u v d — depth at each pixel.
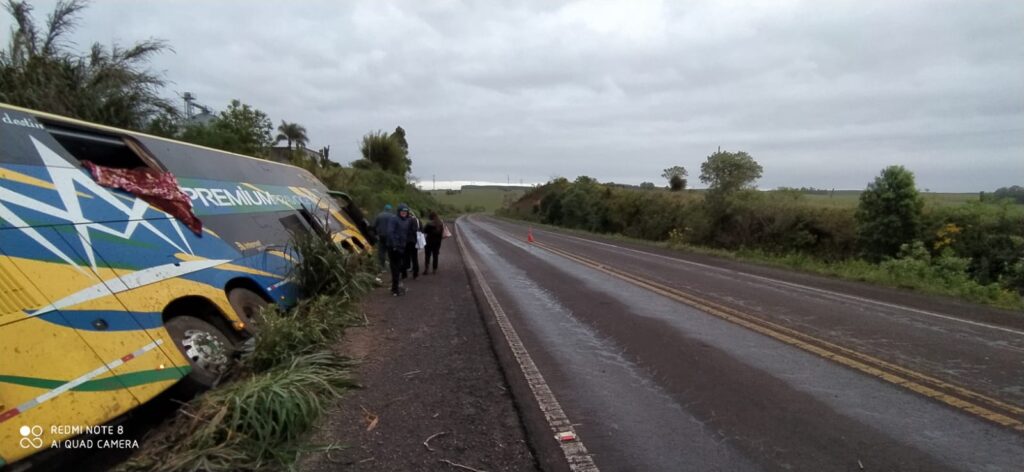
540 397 4.81
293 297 7.51
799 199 24.41
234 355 5.21
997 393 4.91
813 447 3.83
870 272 14.13
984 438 3.97
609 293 10.86
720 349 6.45
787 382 5.22
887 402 4.69
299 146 30.77
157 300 4.73
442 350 6.44
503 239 31.92
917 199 17.39
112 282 4.41
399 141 73.38
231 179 8.22
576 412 4.47
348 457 3.67
